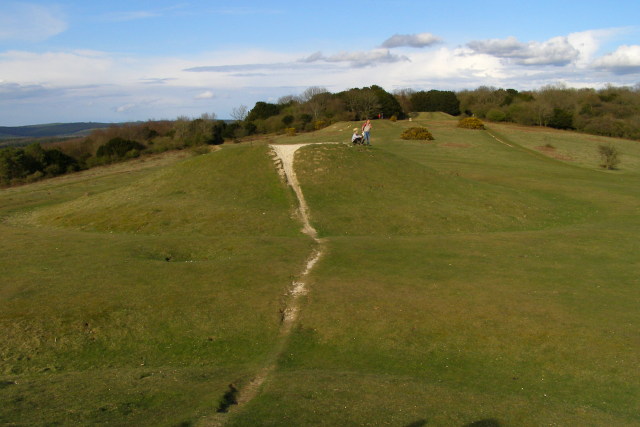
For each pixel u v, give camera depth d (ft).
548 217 102.42
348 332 47.91
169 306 51.88
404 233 86.38
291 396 35.04
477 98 416.26
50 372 42.50
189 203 96.63
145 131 314.96
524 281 58.85
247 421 30.76
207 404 33.32
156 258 69.77
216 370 41.81
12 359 43.93
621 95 395.96
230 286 56.80
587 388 38.37
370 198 101.35
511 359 42.93
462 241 78.59
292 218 89.40
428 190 109.50
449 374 41.32
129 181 157.99
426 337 46.60
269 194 100.89
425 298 53.52
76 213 100.01
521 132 280.92
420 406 34.12
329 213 92.07
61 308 50.75
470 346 45.03
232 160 115.55
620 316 48.60
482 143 231.50
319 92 420.77
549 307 50.93
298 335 47.78
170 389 36.83
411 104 425.69
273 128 337.93
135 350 46.14
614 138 278.05
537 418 33.19
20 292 54.70
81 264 64.54
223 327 49.01
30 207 117.39
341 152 119.44
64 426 30.07
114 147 263.70
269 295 54.49
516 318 48.62
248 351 45.98
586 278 60.23
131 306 51.62
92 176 191.01
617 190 131.64
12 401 34.55
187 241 75.77
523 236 82.69
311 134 274.57
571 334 45.29
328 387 36.99
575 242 78.18
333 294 54.49
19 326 47.55
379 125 293.02
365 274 61.05
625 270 63.72
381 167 117.39
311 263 65.41
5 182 216.13
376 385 37.70
